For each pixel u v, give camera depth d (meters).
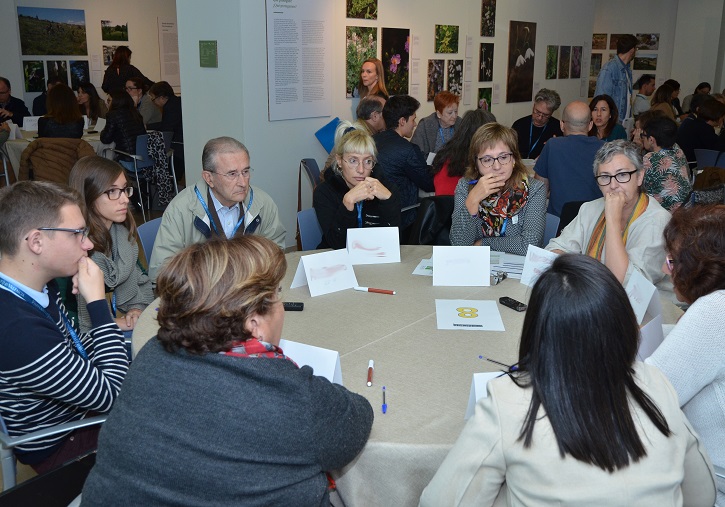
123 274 2.51
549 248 2.60
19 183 1.66
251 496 1.03
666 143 3.82
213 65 4.69
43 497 1.51
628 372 1.03
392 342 1.82
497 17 7.02
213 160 2.62
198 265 1.10
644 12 11.16
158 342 1.12
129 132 6.07
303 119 5.10
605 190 2.30
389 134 4.25
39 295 1.66
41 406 1.70
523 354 1.09
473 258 2.33
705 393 1.42
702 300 1.42
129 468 1.03
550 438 1.01
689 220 1.50
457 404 1.48
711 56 10.62
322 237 3.21
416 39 6.03
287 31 4.79
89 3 8.72
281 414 1.05
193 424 1.03
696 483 1.16
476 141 2.74
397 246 2.62
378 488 1.34
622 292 1.03
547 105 5.51
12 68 8.13
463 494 1.07
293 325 1.95
